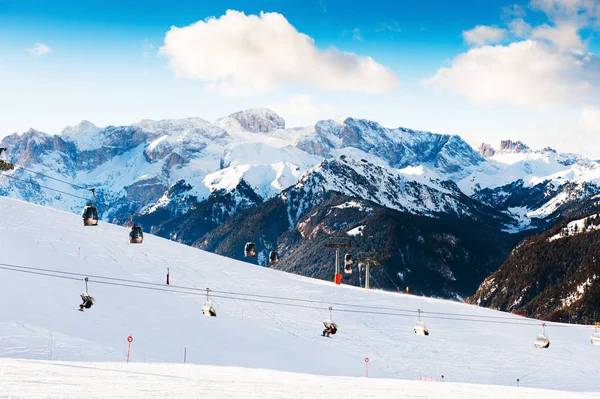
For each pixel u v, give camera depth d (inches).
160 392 1147.3
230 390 1240.2
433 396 1384.1
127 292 3533.5
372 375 2864.2
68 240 4274.1
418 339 3619.6
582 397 1549.0
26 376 1241.4
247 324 3388.3
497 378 3090.6
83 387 1147.3
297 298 4148.6
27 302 3038.9
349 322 3779.5
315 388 1376.7
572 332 4269.2
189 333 3068.4
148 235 5177.2
